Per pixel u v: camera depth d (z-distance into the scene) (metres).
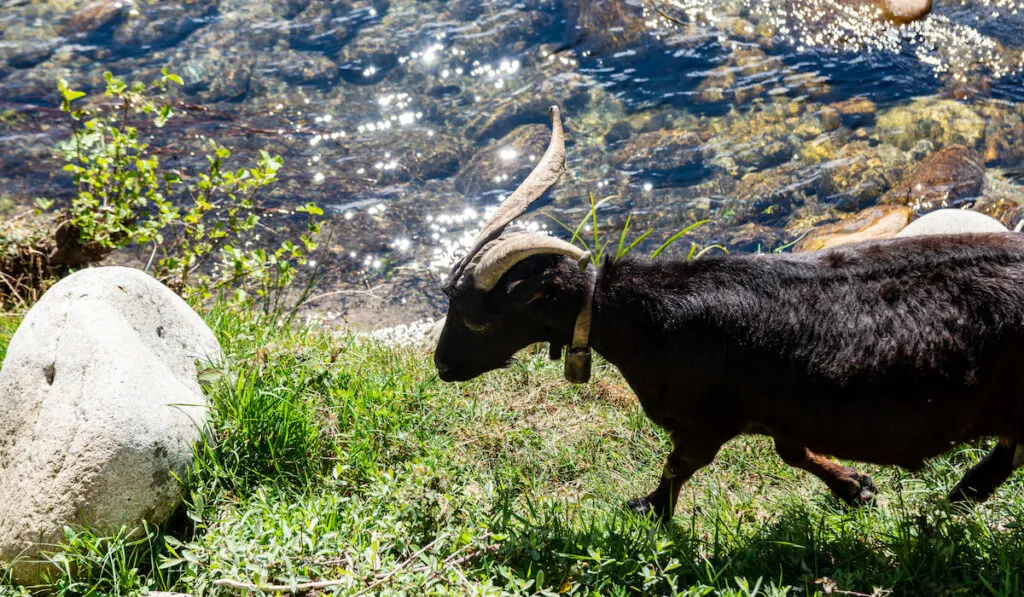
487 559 3.86
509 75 11.61
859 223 8.64
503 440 5.36
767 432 4.25
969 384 3.66
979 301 3.64
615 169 9.90
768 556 4.01
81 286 4.40
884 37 11.65
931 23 11.94
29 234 7.74
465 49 12.19
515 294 4.07
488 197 9.78
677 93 10.95
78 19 12.83
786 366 3.89
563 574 3.76
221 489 4.29
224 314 5.94
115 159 7.25
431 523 3.96
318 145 10.66
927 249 3.83
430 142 10.62
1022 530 3.89
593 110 10.83
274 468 4.55
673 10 12.29
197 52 12.23
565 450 5.35
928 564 3.73
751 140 10.06
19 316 6.62
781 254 4.12
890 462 3.98
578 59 11.73
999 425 3.81
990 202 8.83
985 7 12.22
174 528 4.14
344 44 12.46
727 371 4.02
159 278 7.17
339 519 4.11
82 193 7.00
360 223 9.52
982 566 3.71
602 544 3.96
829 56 11.38
